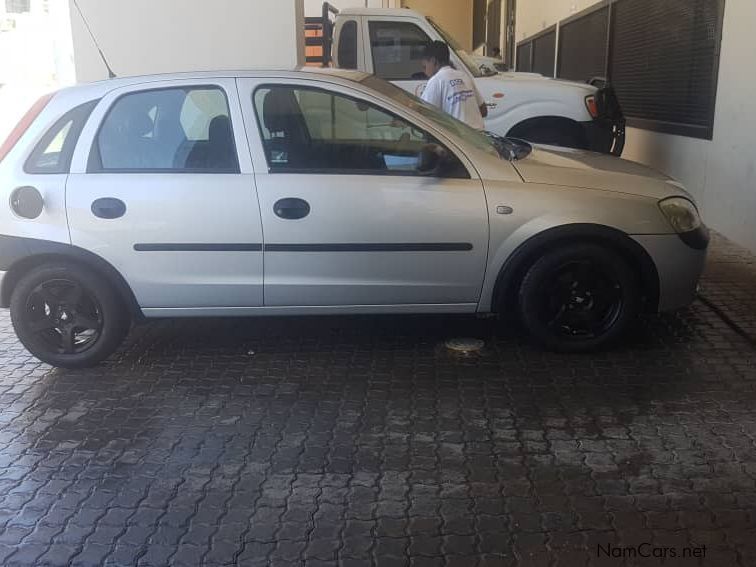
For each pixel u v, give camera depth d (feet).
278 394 14.80
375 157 15.44
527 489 11.41
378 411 13.98
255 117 15.43
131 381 15.61
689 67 28.37
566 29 50.60
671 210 15.69
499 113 27.91
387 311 15.89
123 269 15.49
